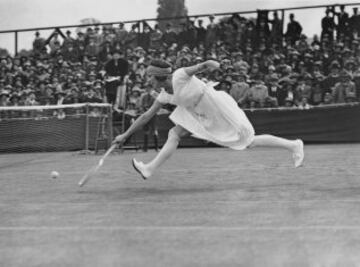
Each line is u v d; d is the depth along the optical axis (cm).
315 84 1795
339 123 1728
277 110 1758
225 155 1328
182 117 713
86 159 1359
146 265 384
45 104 1991
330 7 1988
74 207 609
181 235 466
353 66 1861
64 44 2306
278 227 488
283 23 2041
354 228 479
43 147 1786
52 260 402
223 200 634
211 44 2097
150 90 1714
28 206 621
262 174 882
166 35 2162
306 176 841
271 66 1880
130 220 532
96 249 428
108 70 1900
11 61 2323
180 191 715
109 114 1689
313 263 382
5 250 430
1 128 1786
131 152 1633
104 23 2248
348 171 900
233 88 1812
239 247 425
